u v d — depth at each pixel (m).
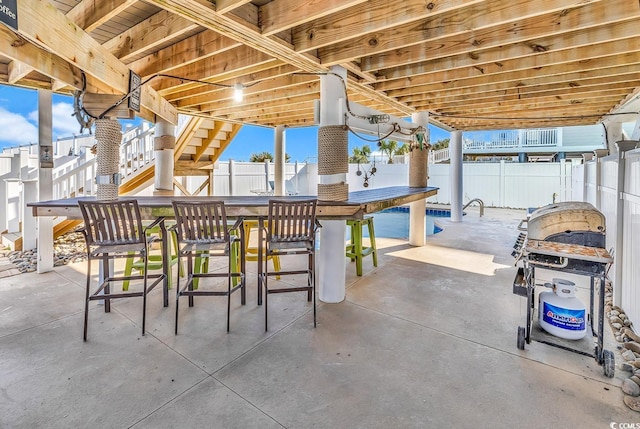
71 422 1.68
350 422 1.69
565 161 10.59
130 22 3.00
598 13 2.47
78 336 2.55
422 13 2.34
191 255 2.85
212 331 2.64
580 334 2.31
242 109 5.91
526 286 2.43
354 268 4.40
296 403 1.83
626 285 2.83
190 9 2.16
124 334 2.59
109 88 3.49
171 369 2.13
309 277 3.22
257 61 3.39
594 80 4.18
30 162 7.00
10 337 2.53
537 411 1.75
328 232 3.21
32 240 5.18
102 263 3.15
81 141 10.59
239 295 3.41
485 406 1.80
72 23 2.42
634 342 2.38
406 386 1.97
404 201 4.32
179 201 2.62
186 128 6.81
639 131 6.05
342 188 3.25
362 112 3.60
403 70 3.82
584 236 2.30
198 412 1.76
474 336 2.57
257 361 2.23
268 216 2.86
